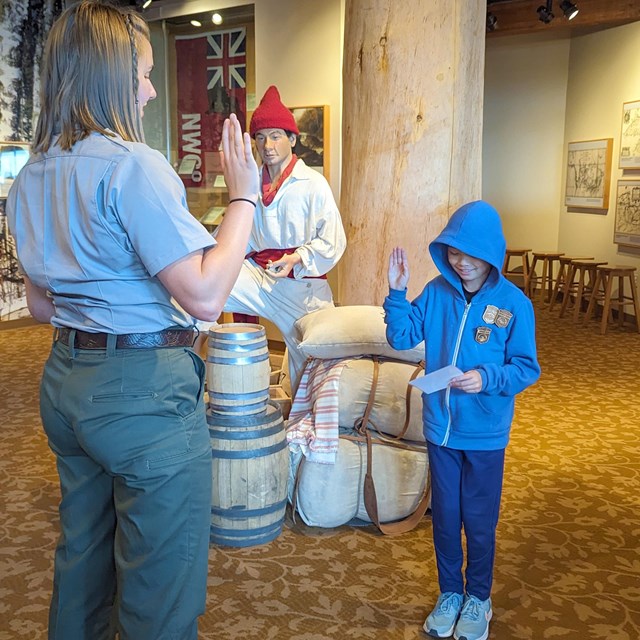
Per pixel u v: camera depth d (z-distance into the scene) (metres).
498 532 2.99
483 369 2.01
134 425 1.42
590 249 9.48
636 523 3.08
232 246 1.46
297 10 5.76
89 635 1.66
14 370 5.73
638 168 8.10
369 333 2.97
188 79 6.65
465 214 2.05
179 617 1.52
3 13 6.91
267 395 2.89
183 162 6.83
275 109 3.27
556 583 2.58
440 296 2.20
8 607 2.39
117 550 1.54
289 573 2.63
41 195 1.47
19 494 3.35
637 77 8.18
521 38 10.26
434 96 3.45
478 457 2.14
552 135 10.39
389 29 3.46
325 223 3.29
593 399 5.07
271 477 2.79
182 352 1.50
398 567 2.68
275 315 3.45
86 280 1.42
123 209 1.36
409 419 2.95
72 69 1.42
